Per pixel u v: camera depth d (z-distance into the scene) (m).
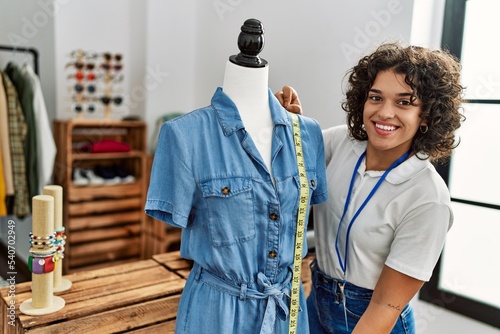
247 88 1.07
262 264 1.03
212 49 3.62
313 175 1.12
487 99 2.10
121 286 1.68
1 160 2.86
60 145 3.33
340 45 2.43
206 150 1.00
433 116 1.12
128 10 3.79
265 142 1.08
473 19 2.11
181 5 3.73
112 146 3.47
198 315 1.03
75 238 3.35
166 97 3.79
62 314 1.43
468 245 2.22
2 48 3.10
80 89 3.41
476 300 2.14
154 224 3.63
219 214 0.98
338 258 1.29
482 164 2.15
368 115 1.16
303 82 2.69
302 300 1.16
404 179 1.17
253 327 1.02
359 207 1.24
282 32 2.82
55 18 3.43
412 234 1.12
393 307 1.13
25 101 2.94
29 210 3.01
